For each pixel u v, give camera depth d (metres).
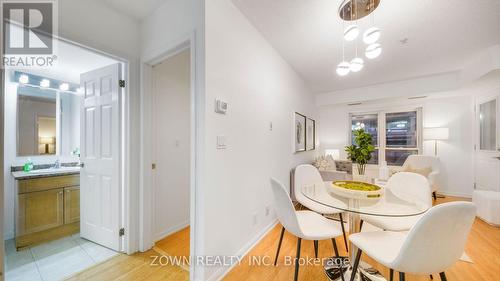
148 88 2.05
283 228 1.78
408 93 3.76
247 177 2.01
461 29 2.12
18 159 2.45
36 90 2.64
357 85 4.18
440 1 1.72
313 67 3.23
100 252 1.99
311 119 4.44
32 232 2.16
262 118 2.31
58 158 2.84
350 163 4.58
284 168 2.94
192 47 1.54
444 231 0.96
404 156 4.64
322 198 1.68
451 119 4.08
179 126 2.56
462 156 3.98
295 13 1.91
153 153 2.10
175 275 1.66
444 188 4.14
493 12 1.85
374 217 1.81
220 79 1.62
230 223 1.75
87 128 2.22
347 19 2.00
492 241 2.21
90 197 2.20
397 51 2.63
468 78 3.03
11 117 2.40
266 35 2.30
